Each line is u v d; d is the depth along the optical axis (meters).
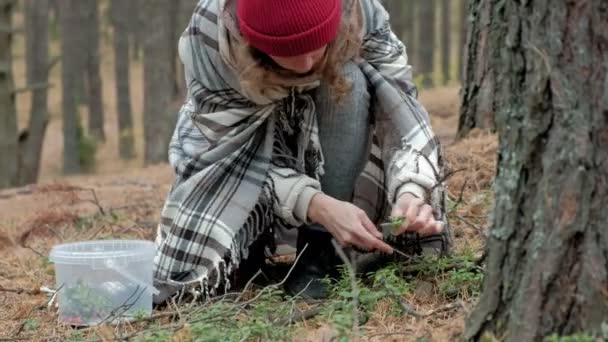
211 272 3.16
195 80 3.18
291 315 2.87
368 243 3.01
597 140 2.16
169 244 3.21
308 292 3.21
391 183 3.12
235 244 3.17
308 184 3.12
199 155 3.23
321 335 2.65
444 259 3.20
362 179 3.30
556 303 2.20
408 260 3.26
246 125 3.18
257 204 3.20
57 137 17.38
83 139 13.73
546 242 2.20
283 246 3.51
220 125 3.18
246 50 2.87
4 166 9.95
